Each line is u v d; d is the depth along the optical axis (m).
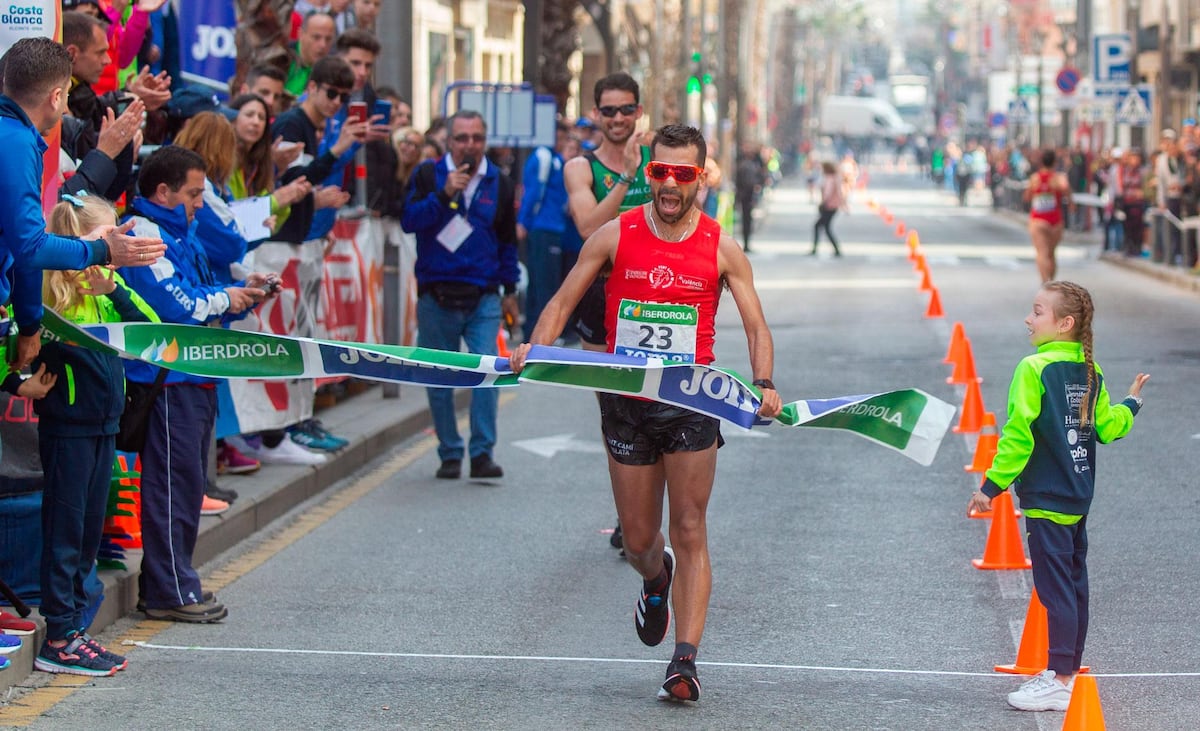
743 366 20.64
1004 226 60.12
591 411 17.56
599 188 10.47
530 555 11.19
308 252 14.09
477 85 22.11
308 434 13.95
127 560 9.76
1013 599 10.04
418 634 9.21
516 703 7.89
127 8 12.38
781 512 12.60
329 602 9.91
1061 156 58.19
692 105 57.62
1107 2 92.50
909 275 36.22
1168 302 29.05
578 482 13.78
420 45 39.19
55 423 8.04
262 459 13.37
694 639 7.77
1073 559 7.96
